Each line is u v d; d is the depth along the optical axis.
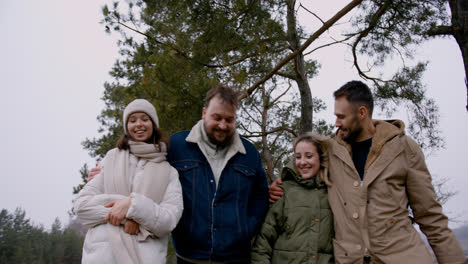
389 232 2.05
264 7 5.02
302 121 6.99
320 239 2.22
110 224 1.93
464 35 4.38
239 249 2.28
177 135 2.52
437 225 2.13
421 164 2.17
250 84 6.28
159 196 2.07
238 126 8.24
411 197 2.18
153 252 1.93
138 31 5.67
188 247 2.25
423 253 1.99
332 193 2.27
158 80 5.34
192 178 2.29
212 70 5.58
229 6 5.08
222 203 2.28
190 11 5.09
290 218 2.30
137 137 2.23
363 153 2.31
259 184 2.53
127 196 2.03
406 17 5.10
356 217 2.11
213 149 2.40
